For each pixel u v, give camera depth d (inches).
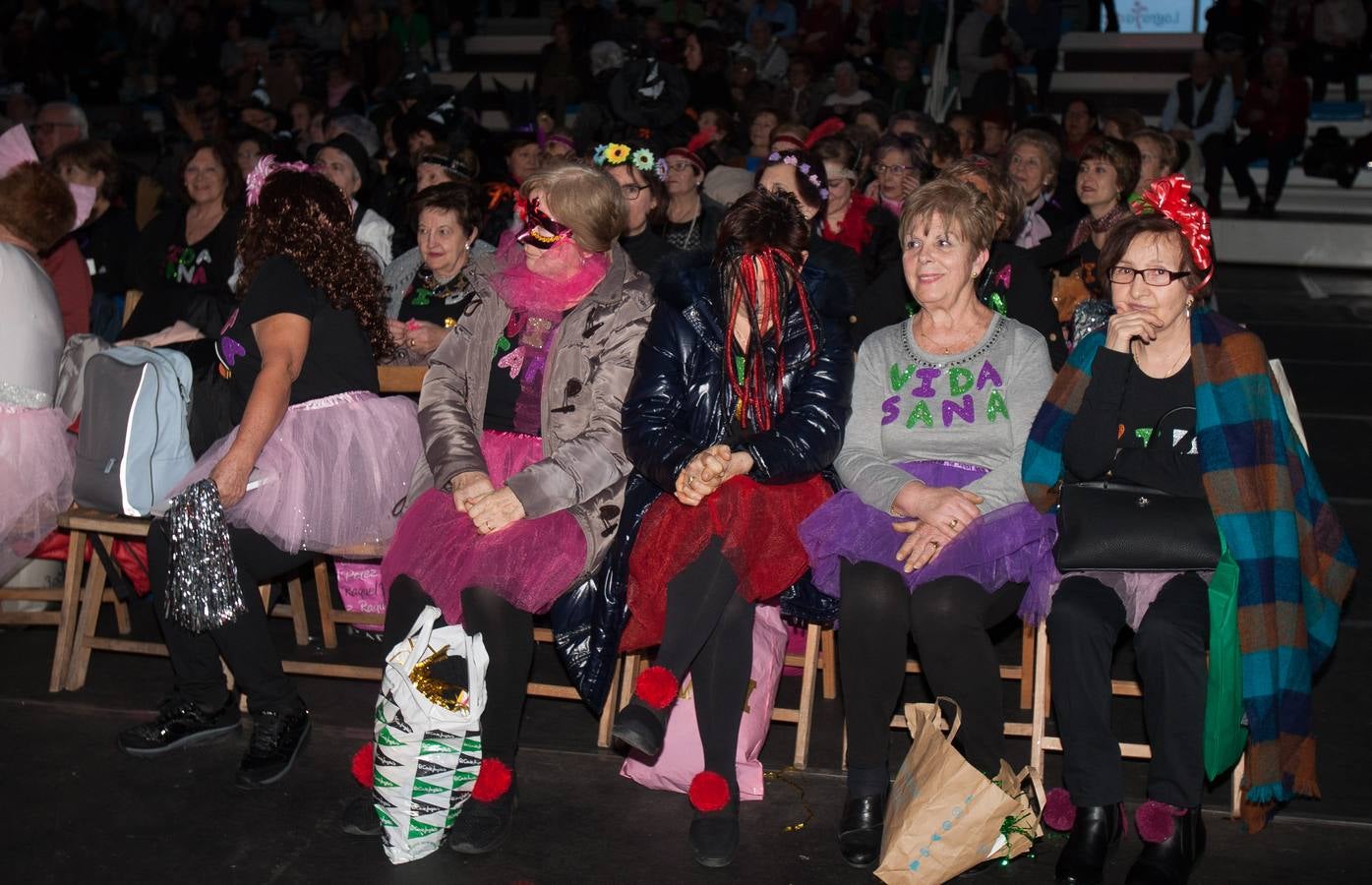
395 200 263.0
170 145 388.2
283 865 118.4
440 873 117.5
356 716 149.9
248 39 624.4
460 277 179.9
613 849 122.0
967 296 130.7
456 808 120.9
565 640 135.0
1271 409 119.9
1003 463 126.9
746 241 128.6
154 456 149.1
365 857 120.3
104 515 151.6
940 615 119.0
